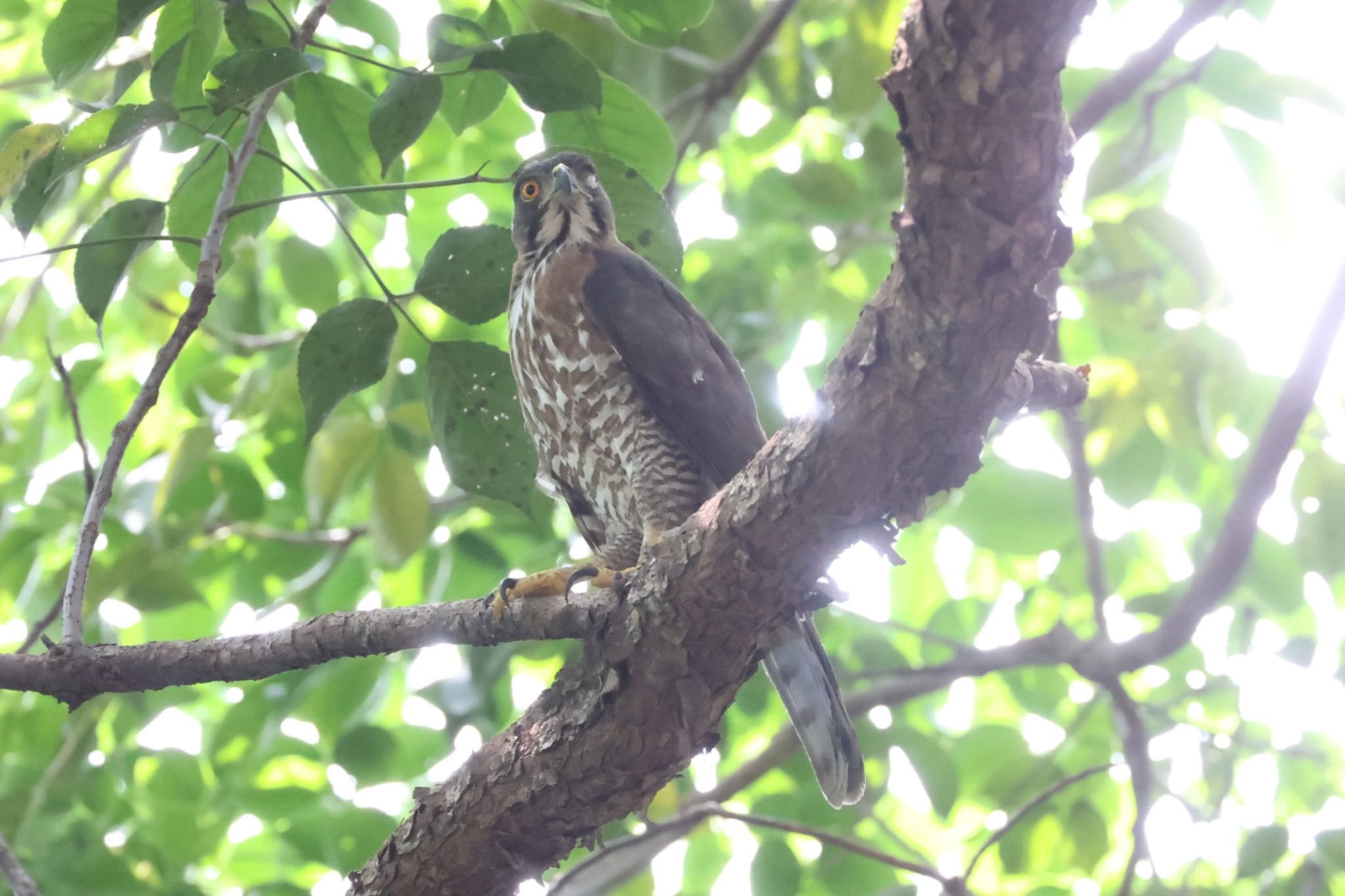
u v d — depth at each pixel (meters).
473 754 5.94
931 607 13.04
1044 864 11.10
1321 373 9.22
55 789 10.78
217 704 13.00
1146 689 12.77
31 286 11.48
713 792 10.98
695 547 5.15
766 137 12.87
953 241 4.09
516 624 5.61
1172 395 10.12
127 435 5.70
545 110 6.05
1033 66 3.68
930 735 11.66
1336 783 11.74
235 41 6.12
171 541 9.87
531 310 8.16
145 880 11.05
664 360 7.74
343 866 10.66
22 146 5.46
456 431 6.82
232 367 12.43
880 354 4.46
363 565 12.01
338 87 6.91
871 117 10.49
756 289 11.48
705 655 5.36
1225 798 11.34
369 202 7.17
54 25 6.12
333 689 10.77
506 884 6.02
